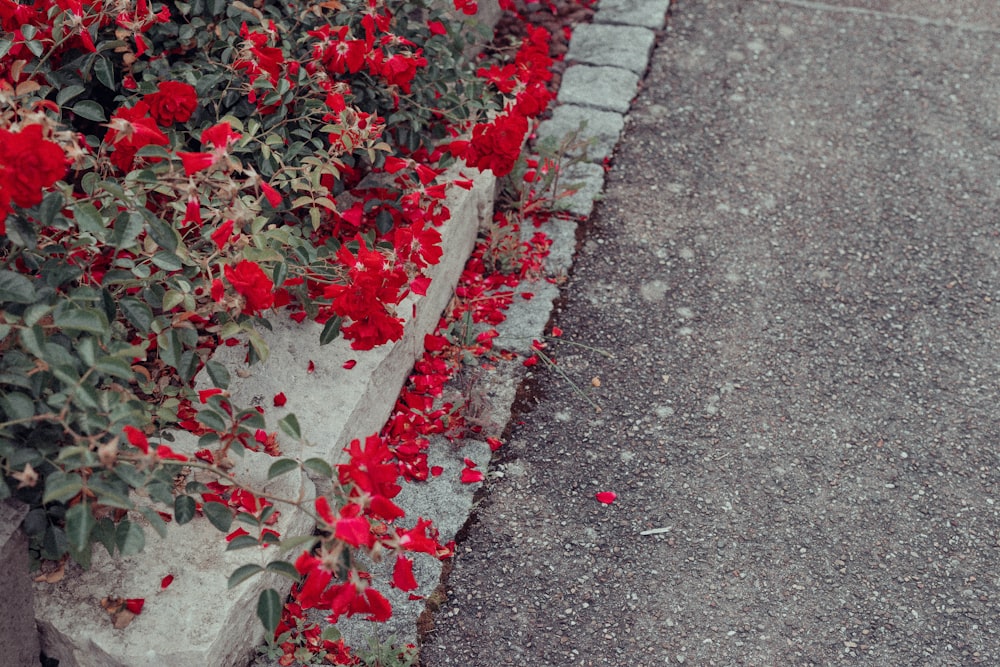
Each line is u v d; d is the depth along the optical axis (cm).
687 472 312
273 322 296
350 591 208
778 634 272
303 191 312
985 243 397
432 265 325
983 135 447
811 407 334
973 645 273
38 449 217
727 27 501
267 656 254
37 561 237
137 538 217
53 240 243
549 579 281
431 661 261
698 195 411
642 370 342
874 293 375
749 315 363
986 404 339
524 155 390
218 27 303
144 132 231
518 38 474
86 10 275
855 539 296
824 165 428
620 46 476
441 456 308
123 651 225
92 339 212
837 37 498
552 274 371
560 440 318
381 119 324
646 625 272
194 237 283
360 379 289
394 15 350
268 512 226
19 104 257
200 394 262
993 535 300
